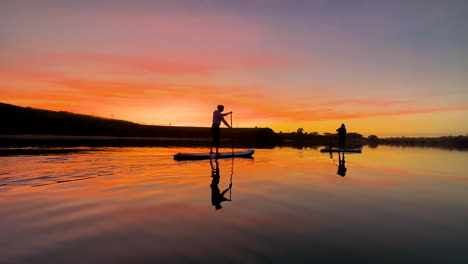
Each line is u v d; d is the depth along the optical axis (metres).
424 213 2.73
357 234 2.13
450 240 2.04
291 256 1.71
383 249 1.85
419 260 1.69
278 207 2.88
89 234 2.05
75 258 1.66
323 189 3.87
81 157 7.89
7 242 1.89
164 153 9.98
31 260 1.63
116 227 2.20
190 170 5.58
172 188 3.75
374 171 5.89
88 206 2.80
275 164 7.05
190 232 2.11
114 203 2.93
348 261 1.66
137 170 5.44
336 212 2.72
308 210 2.78
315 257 1.70
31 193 3.36
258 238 2.01
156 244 1.88
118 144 17.42
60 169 5.40
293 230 2.19
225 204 2.96
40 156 7.93
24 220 2.35
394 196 3.47
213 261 1.63
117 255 1.70
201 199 3.16
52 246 1.83
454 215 2.67
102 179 4.38
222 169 5.86
